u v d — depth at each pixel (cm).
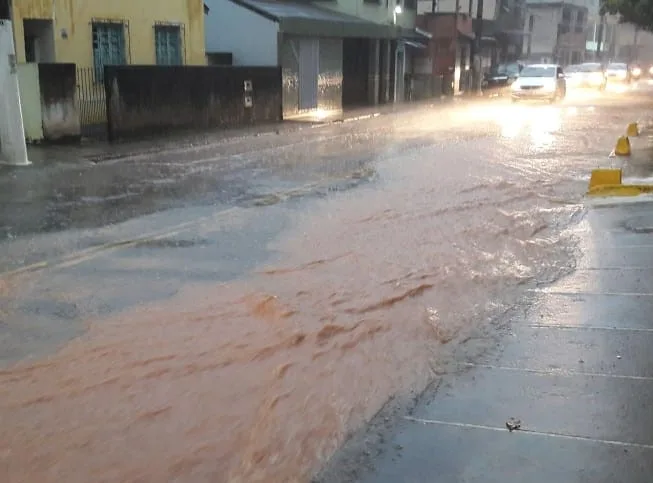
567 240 849
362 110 3062
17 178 1309
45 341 564
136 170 1426
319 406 457
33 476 389
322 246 837
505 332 571
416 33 3931
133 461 401
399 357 529
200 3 2291
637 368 489
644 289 654
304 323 593
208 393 477
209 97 2173
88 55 1920
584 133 2106
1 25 1382
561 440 401
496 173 1363
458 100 3862
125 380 496
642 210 986
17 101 1422
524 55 7469
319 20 2741
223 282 706
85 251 818
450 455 393
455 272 733
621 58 9906
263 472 387
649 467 370
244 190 1198
